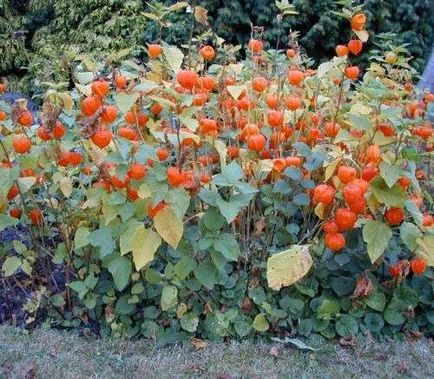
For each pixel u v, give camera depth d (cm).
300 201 268
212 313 276
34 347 263
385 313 284
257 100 300
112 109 232
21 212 285
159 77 284
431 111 294
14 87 748
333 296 288
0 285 306
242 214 282
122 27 736
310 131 291
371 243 244
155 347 270
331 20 648
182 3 274
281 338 281
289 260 238
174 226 228
